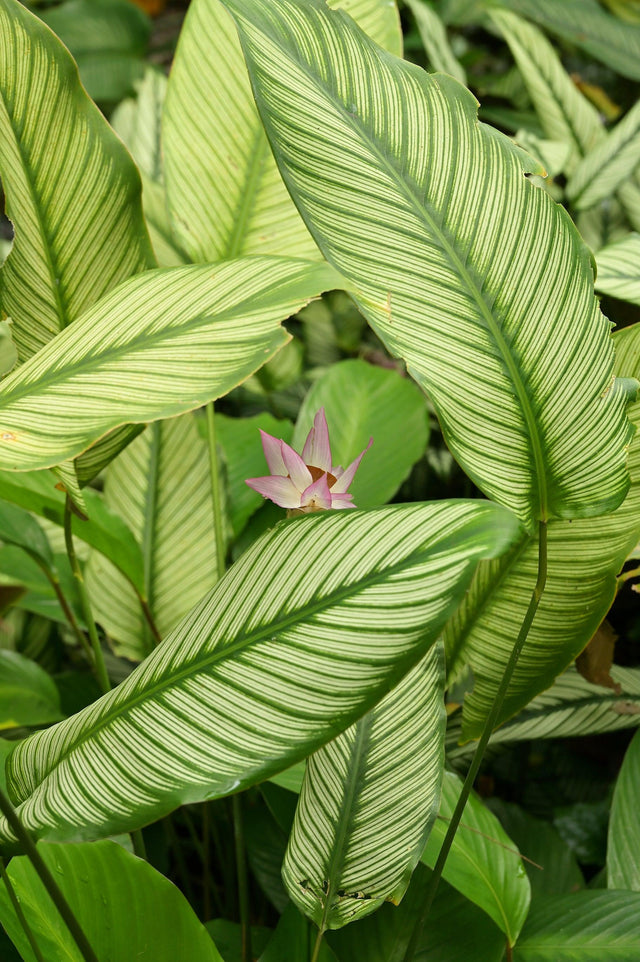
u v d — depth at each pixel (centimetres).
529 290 114
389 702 121
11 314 130
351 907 119
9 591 111
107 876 121
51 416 107
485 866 132
